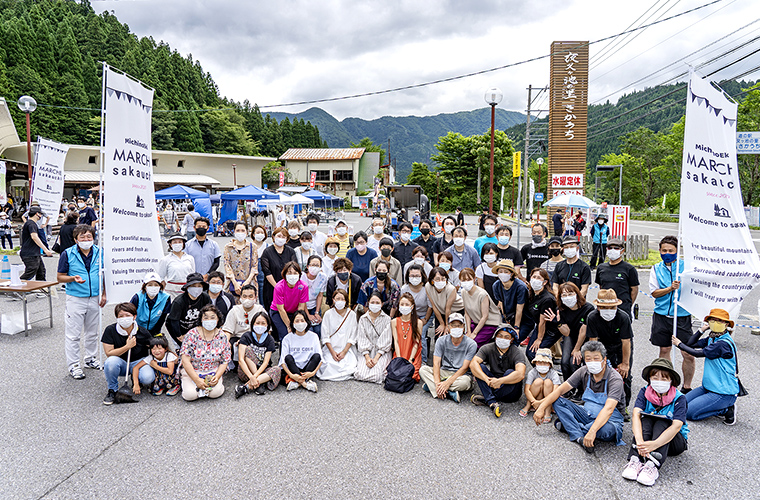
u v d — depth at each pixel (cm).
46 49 5525
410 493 343
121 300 591
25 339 703
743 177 3828
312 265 631
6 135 2402
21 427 438
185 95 7200
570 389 443
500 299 607
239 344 549
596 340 464
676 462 391
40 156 1317
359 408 496
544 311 562
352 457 394
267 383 542
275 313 629
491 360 508
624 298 576
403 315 583
